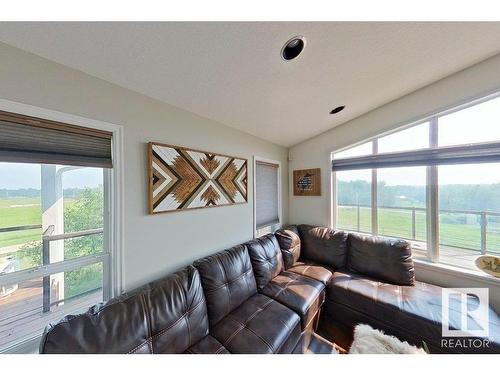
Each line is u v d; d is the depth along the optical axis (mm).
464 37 1615
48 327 952
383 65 1786
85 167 1307
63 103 1141
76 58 1115
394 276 2205
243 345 1354
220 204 2170
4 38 940
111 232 1382
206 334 1466
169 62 1262
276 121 2469
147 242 1540
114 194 1370
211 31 1100
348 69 1741
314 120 2648
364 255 2463
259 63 1429
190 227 1874
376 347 1688
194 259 1908
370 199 2848
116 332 1041
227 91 1694
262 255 2252
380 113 2639
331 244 2729
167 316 1259
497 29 1552
